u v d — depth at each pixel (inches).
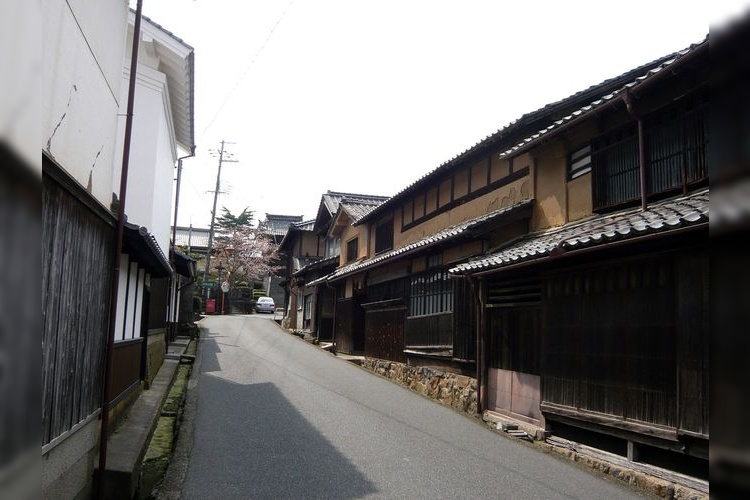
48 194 149.6
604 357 294.4
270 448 306.7
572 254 287.1
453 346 475.2
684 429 241.0
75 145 185.9
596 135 367.6
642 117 312.5
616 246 261.3
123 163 249.1
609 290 294.8
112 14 229.3
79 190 176.4
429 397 504.4
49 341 154.5
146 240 291.4
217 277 1941.4
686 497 233.8
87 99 197.6
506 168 487.2
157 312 648.4
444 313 499.5
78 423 191.3
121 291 317.4
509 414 389.7
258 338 1016.9
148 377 463.8
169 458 284.0
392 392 519.5
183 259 729.0
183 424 361.4
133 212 449.1
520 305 384.5
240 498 228.5
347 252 997.8
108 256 238.7
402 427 372.2
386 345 650.2
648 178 319.0
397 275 629.0
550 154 421.4
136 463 239.3
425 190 652.1
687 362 243.0
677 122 301.7
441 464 287.0
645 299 270.8
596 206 362.0
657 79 279.0
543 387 343.6
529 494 243.1
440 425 384.2
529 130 451.5
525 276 381.7
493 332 418.3
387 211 767.7
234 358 716.0
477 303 426.9
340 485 247.4
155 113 466.3
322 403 444.1
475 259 416.8
